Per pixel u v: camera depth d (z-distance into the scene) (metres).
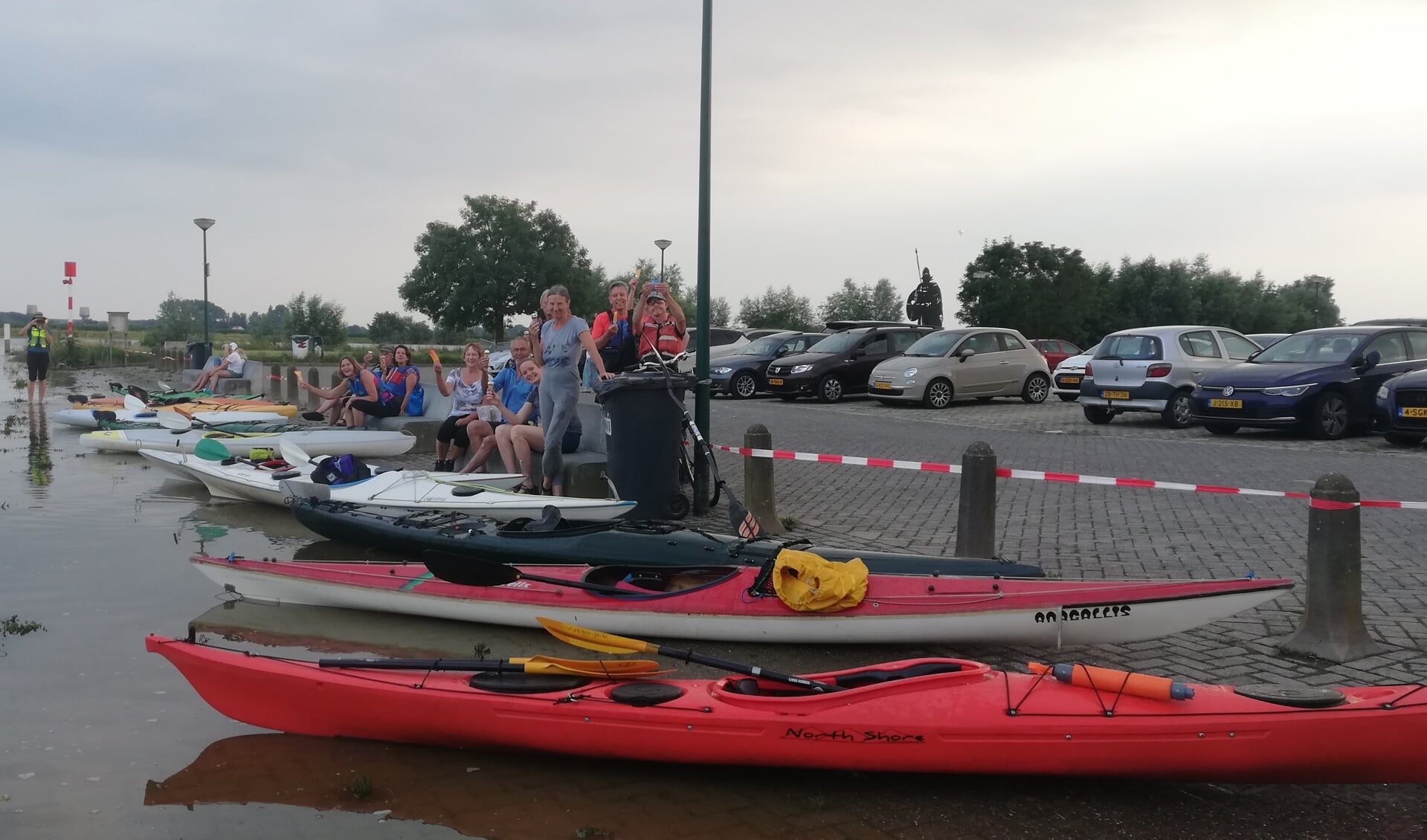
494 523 6.91
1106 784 4.06
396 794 3.92
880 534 8.46
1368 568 7.04
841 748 3.83
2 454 13.36
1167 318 49.81
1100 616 5.09
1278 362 14.58
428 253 49.19
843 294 51.47
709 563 5.89
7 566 7.23
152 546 7.96
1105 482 6.72
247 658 4.37
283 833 3.62
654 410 8.35
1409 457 12.23
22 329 61.88
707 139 9.18
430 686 4.16
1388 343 14.34
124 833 3.62
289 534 8.44
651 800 3.90
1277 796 3.99
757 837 3.63
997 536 8.30
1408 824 3.78
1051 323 42.53
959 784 4.04
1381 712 3.67
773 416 18.48
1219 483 10.47
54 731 4.46
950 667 4.15
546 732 4.02
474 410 11.08
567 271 49.31
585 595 5.56
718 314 52.66
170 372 32.66
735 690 4.11
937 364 19.98
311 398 19.77
